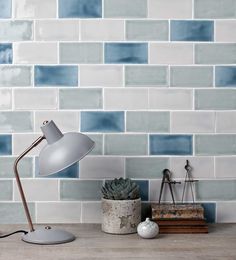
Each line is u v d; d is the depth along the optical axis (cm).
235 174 234
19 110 232
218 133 234
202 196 234
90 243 203
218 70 233
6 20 230
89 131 233
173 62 232
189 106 233
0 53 231
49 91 232
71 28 231
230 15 232
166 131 233
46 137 205
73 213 233
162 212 219
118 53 232
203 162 234
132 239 209
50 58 231
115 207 215
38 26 231
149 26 232
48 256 187
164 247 198
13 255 188
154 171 234
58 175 233
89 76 232
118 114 232
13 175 232
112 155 233
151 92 233
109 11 231
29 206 233
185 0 231
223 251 192
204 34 232
